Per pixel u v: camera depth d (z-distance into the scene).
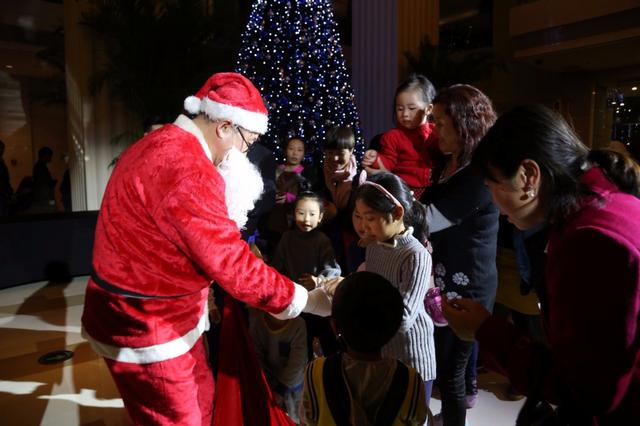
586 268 0.80
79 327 3.82
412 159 2.47
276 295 1.49
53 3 9.55
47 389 2.81
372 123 6.39
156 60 5.93
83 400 2.69
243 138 1.62
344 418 1.22
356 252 2.46
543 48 11.19
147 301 1.47
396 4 6.20
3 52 9.74
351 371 1.24
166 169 1.42
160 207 1.40
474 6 13.46
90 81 6.14
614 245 0.78
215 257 1.40
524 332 1.05
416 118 2.45
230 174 1.76
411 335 1.70
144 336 1.48
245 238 2.85
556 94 13.77
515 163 0.90
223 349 1.61
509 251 2.60
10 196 7.47
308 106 6.13
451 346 1.83
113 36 5.86
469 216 1.78
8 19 9.14
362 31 6.42
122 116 6.49
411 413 1.22
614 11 9.70
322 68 6.14
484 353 1.08
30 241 4.96
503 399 2.51
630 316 0.77
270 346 2.34
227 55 6.56
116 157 6.52
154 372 1.50
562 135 0.91
